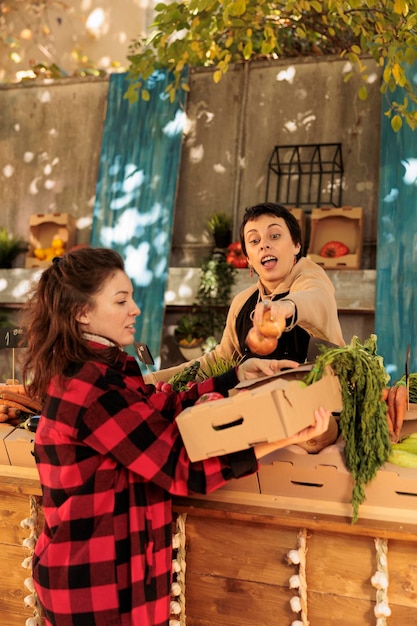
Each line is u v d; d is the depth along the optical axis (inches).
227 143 232.5
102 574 54.1
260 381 57.9
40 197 249.9
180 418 54.5
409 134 202.4
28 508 71.2
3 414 79.0
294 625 61.2
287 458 61.8
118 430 54.6
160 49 192.1
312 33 221.8
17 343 83.9
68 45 290.5
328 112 222.5
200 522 65.4
